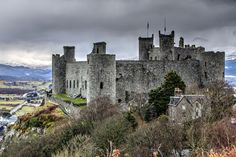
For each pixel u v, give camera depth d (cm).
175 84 10444
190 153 4972
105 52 12081
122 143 7669
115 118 9062
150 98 10138
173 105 9131
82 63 12131
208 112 8262
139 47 12988
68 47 13688
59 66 13612
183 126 7262
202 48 12369
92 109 10019
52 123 11169
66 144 7981
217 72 11975
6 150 9675
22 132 11869
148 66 11319
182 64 11700
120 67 11056
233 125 5531
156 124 7775
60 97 12812
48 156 8444
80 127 9175
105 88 10712
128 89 11100
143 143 6550
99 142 7700
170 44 12219
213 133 5278
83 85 12062
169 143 6188
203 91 10344
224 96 9588
